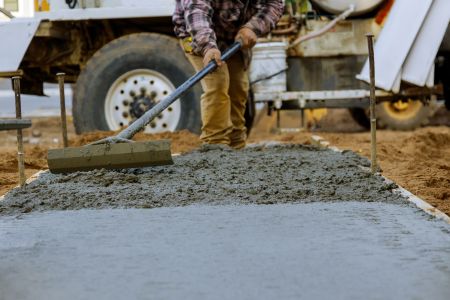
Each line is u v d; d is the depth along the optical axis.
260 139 13.80
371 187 5.98
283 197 5.70
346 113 18.55
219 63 8.12
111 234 4.59
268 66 12.11
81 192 5.94
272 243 4.31
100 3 11.50
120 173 6.65
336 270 3.76
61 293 3.47
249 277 3.66
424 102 13.01
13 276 3.74
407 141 11.08
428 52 11.42
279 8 8.83
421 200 5.48
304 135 12.91
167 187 6.12
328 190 5.88
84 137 10.84
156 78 11.41
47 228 4.80
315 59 12.32
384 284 3.53
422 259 3.93
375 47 11.85
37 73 12.99
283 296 3.37
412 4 11.45
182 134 11.03
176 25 9.15
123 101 11.49
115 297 3.40
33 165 9.16
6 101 29.66
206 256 4.05
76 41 12.17
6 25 11.15
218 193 5.88
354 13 12.01
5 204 5.59
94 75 11.46
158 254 4.11
